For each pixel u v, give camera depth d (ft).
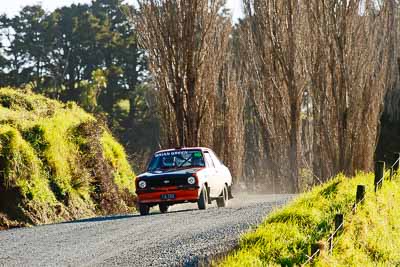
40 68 446.60
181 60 186.39
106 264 67.51
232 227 84.99
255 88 252.42
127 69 465.88
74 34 454.40
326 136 200.95
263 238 73.92
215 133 227.40
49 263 69.72
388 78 234.79
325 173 201.87
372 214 96.02
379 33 220.84
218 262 64.28
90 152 138.82
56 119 135.95
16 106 137.49
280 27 229.66
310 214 86.99
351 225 86.89
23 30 455.63
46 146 125.90
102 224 97.04
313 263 68.74
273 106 237.66
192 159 119.85
